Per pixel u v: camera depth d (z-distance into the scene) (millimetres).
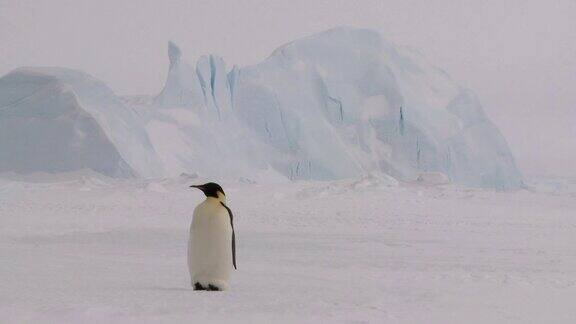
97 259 13102
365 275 10719
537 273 11594
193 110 75000
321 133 83562
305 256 14836
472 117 90125
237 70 82438
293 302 6531
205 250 8109
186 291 7648
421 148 84250
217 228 8117
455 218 28969
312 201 38500
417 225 25781
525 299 7645
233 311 5758
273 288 8430
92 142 59656
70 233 21234
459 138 86188
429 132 84875
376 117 86688
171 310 5641
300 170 80750
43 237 19781
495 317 6062
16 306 5531
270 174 77438
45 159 60250
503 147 89375
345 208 34281
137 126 65938
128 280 9023
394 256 15031
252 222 26719
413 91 88750
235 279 9805
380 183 46438
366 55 90500
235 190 44188
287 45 89188
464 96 90938
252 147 79125
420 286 8992
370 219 28344
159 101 75000
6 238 19219
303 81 86438
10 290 7066
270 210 32969
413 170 83500
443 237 20859
